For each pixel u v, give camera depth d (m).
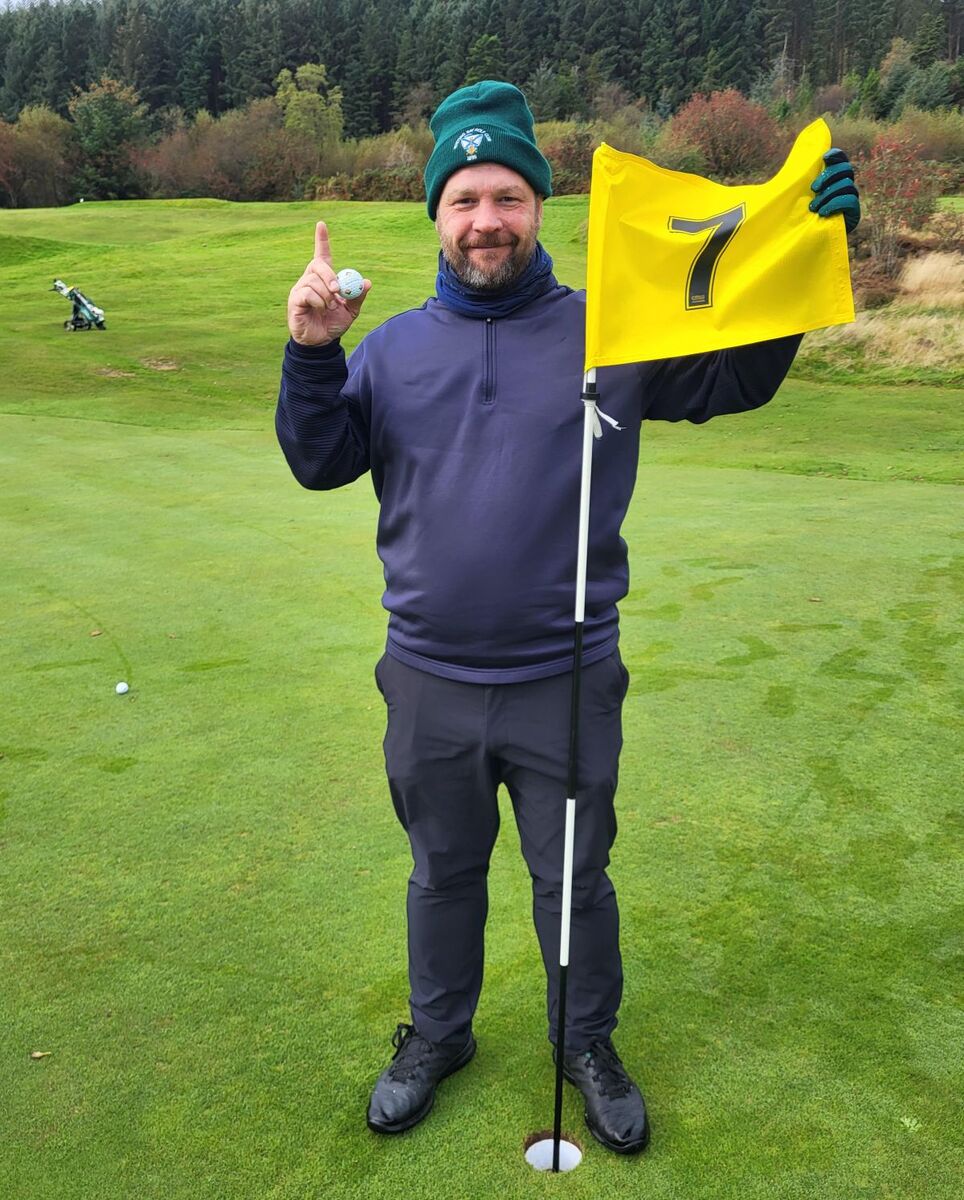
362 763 3.62
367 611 5.30
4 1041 2.30
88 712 4.10
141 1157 2.00
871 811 3.23
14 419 13.34
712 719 3.91
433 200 1.98
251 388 16.11
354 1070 2.21
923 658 4.47
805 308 1.88
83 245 31.61
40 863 3.02
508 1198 1.90
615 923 2.12
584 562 1.85
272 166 61.00
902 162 22.09
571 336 1.95
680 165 39.00
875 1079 2.16
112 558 6.41
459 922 2.14
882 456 10.92
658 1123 2.07
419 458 1.95
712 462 10.84
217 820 3.25
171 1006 2.41
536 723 1.98
